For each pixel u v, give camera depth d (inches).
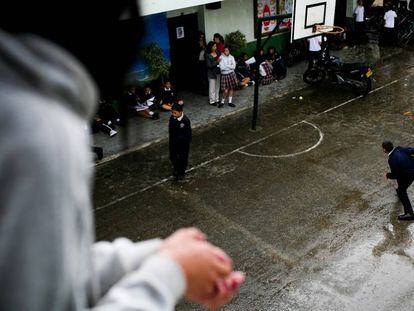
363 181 364.8
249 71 567.5
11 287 17.7
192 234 29.6
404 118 474.6
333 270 275.9
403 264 277.9
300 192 354.6
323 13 505.4
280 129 462.3
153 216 336.5
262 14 598.5
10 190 17.6
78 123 20.2
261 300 257.0
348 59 661.9
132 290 23.6
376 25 770.8
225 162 403.9
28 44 19.3
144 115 483.2
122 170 395.2
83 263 22.0
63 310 19.7
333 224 317.1
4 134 17.6
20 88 18.5
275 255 290.5
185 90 563.5
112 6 21.7
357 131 450.6
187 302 253.3
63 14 20.1
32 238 17.8
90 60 21.8
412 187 349.7
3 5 18.6
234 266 283.0
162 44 496.1
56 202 18.4
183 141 362.3
